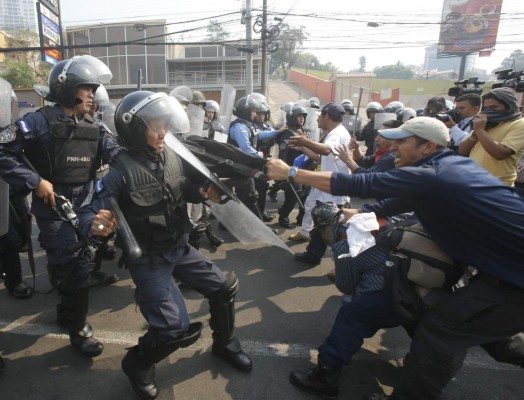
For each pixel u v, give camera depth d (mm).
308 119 6352
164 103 1912
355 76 30344
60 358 2553
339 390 2318
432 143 1909
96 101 3891
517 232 1662
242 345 2727
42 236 2516
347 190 1821
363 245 2129
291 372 2373
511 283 1686
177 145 2020
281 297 3418
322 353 2191
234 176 2232
